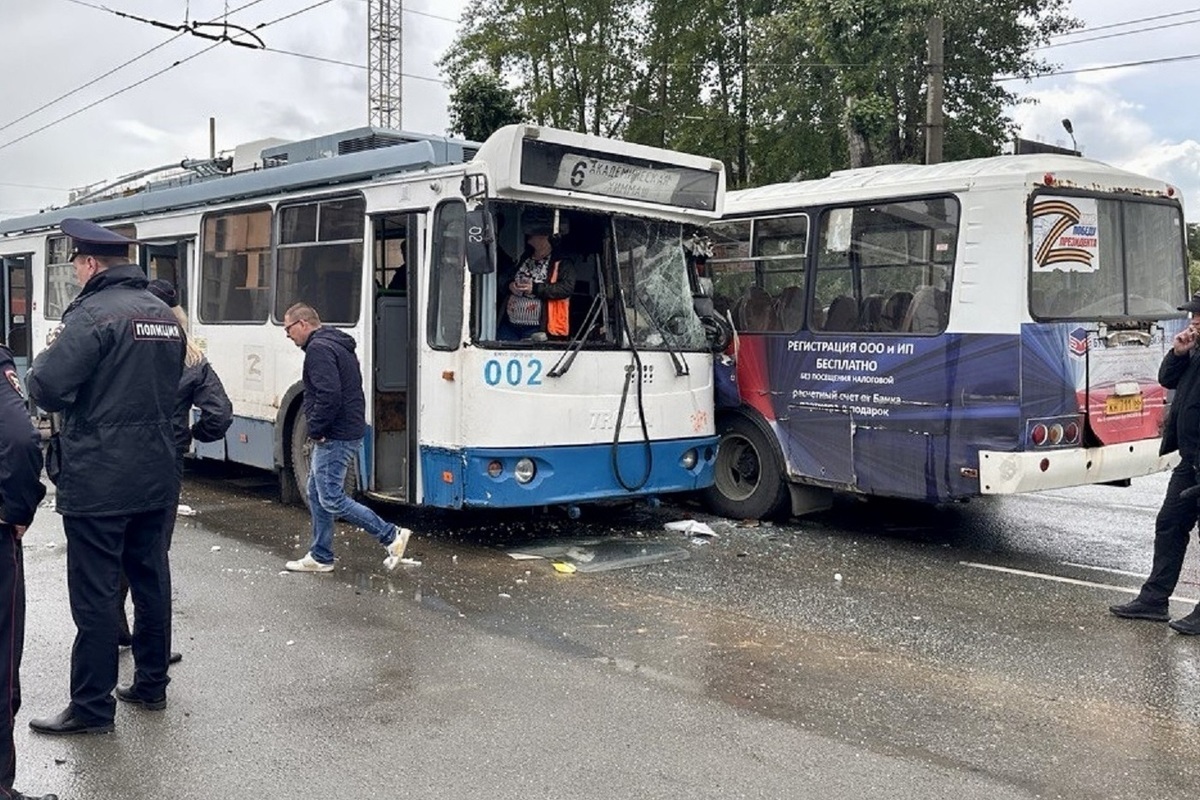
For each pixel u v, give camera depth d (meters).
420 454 8.66
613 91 35.38
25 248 15.20
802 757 4.74
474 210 7.97
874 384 8.88
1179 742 4.95
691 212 9.36
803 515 10.42
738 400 10.01
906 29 23.78
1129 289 8.81
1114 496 11.87
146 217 12.62
